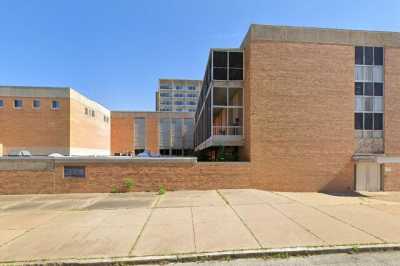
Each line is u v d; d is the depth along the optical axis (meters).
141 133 48.38
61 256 5.23
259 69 15.41
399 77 17.14
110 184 13.47
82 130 36.69
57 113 33.03
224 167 14.24
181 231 6.75
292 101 15.51
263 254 5.30
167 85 104.56
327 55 16.05
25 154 29.81
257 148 15.04
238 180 14.35
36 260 5.07
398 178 16.45
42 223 7.62
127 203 10.59
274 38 15.66
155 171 13.71
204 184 13.98
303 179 15.30
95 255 5.27
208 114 18.62
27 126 32.44
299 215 8.41
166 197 11.89
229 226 7.17
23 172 13.17
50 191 13.18
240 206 9.85
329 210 9.16
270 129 15.25
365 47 16.86
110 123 47.66
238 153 17.47
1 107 32.12
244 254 5.27
